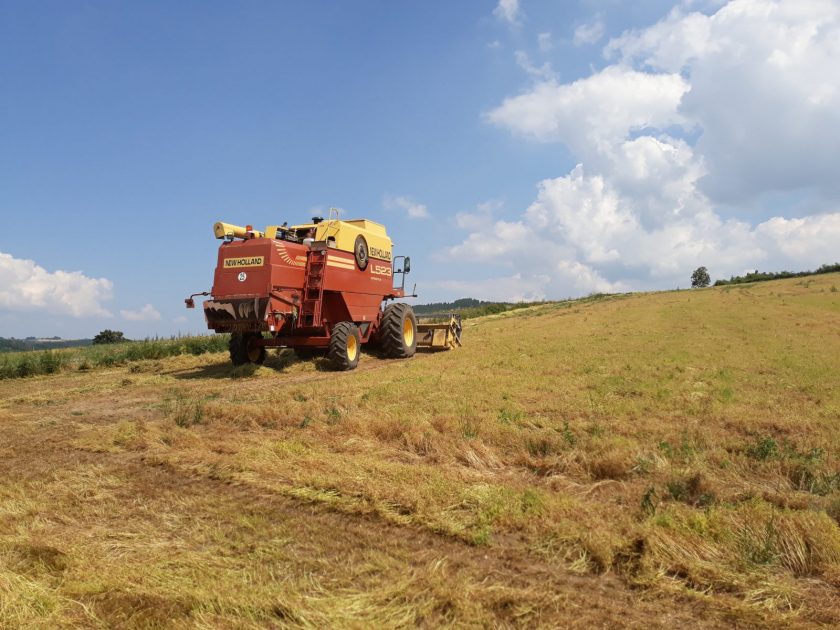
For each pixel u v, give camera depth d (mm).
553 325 22953
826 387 9070
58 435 7016
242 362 13203
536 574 3279
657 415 7086
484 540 3650
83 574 3195
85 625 2721
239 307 11602
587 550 3473
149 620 2715
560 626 2725
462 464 5453
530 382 9562
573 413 7219
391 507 4191
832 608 2875
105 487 4930
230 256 12062
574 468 5160
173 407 8539
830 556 3271
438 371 11266
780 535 3447
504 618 2791
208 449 6012
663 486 4582
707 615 2846
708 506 4105
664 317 24078
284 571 3289
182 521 4117
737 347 14594
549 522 3816
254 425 7090
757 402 7887
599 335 18062
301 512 4262
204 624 2678
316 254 12883
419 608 2812
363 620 2688
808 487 4707
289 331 13008
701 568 3221
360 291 14531
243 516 4148
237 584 3072
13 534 3861
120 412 8664
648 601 2986
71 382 13281
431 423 6660
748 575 3172
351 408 7758
